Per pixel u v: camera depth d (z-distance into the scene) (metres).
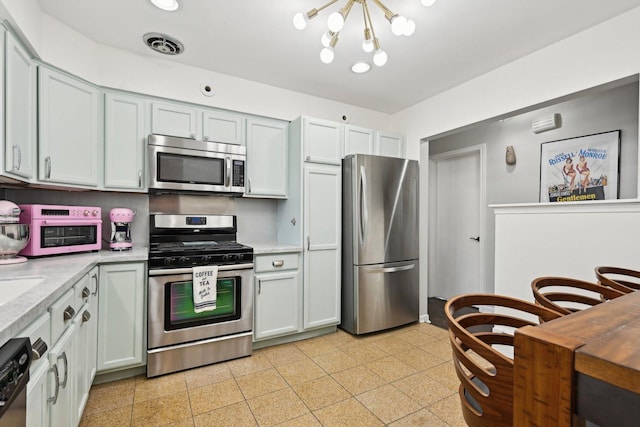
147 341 2.14
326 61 1.86
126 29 2.16
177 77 2.62
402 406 1.84
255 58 2.56
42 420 1.06
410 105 3.54
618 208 1.93
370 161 2.95
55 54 1.99
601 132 2.84
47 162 1.93
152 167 2.36
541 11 1.93
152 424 1.67
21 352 0.79
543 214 2.31
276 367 2.31
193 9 1.95
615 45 1.97
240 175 2.70
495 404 0.80
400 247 3.12
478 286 3.87
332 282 2.94
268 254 2.62
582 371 0.54
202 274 2.25
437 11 1.94
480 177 3.78
